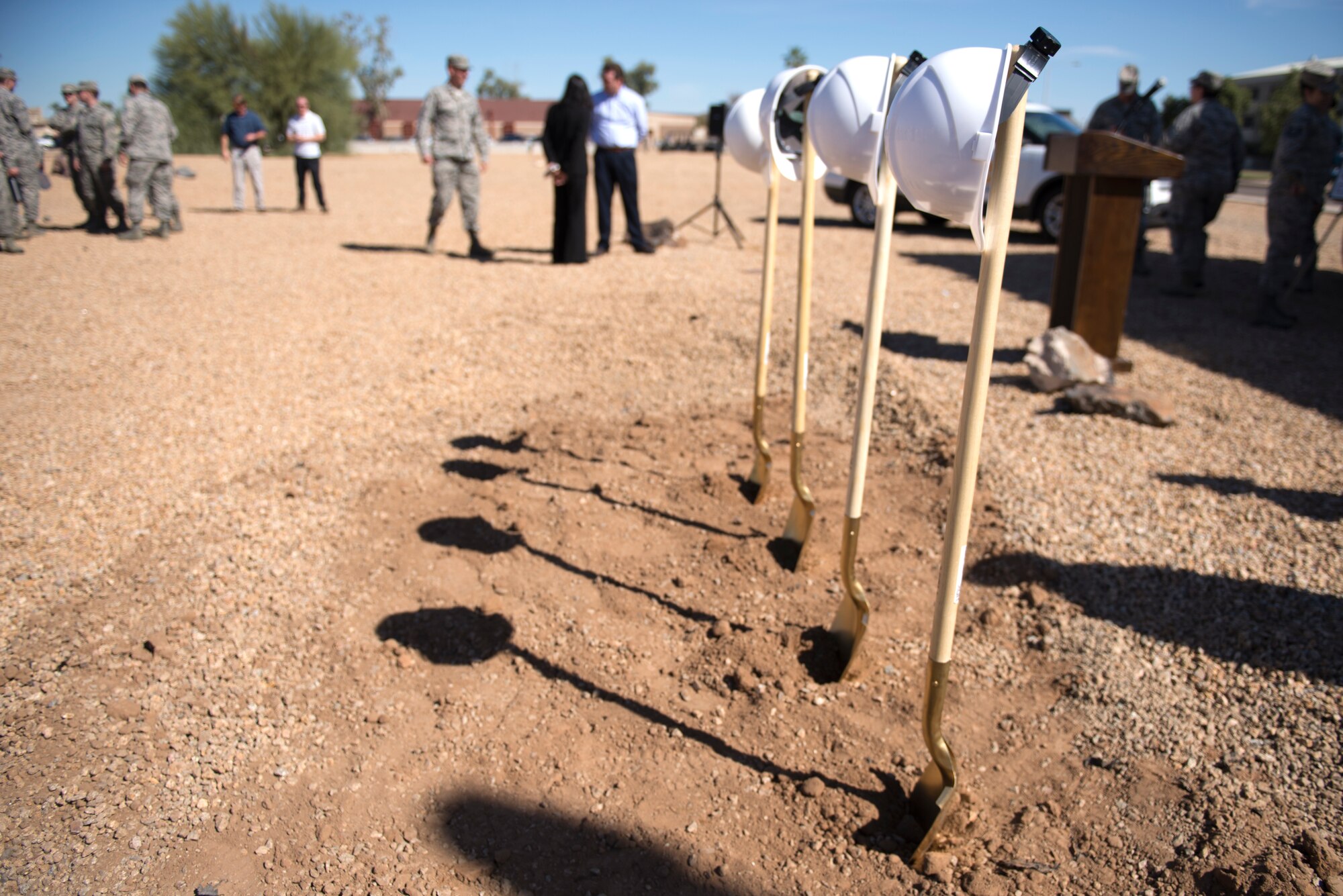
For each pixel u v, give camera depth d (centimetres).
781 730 261
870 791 238
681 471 440
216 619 311
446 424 509
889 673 287
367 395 554
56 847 215
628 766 248
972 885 208
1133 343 688
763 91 344
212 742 252
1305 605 315
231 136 1447
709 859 217
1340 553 352
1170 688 277
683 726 263
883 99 230
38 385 561
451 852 219
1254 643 295
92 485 419
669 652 300
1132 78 870
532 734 260
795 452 346
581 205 947
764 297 381
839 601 327
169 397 543
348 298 800
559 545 368
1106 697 274
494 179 2439
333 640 303
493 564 353
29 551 354
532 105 8506
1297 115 693
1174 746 252
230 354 630
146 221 1328
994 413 509
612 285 852
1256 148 4256
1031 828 225
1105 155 549
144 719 259
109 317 727
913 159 179
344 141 4491
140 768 241
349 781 241
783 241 1185
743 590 335
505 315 735
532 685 282
